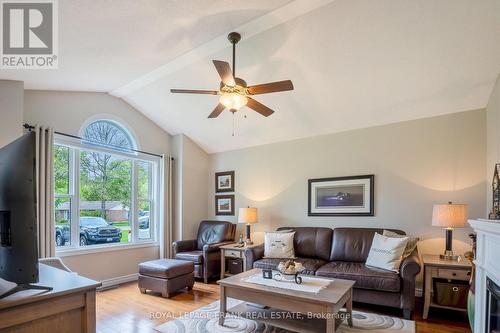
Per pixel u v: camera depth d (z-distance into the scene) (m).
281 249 4.30
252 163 5.57
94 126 4.64
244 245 4.85
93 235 4.51
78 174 4.35
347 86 3.75
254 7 2.67
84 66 3.37
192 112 4.97
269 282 2.92
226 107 3.08
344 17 2.85
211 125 5.24
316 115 4.43
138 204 5.19
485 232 2.26
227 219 5.81
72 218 4.25
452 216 3.33
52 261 2.63
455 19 2.70
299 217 4.96
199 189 5.96
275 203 5.23
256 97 4.24
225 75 2.69
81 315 1.35
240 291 2.88
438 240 3.82
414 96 3.71
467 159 3.71
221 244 4.96
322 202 4.73
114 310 3.47
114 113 4.86
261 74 3.76
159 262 4.19
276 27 3.02
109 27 2.56
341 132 4.65
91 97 4.56
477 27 2.74
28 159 1.21
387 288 3.17
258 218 5.34
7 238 1.22
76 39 2.67
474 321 2.57
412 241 3.64
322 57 3.38
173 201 5.66
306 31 3.06
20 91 3.39
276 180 5.25
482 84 3.35
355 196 4.44
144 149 5.30
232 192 5.78
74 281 1.42
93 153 4.60
